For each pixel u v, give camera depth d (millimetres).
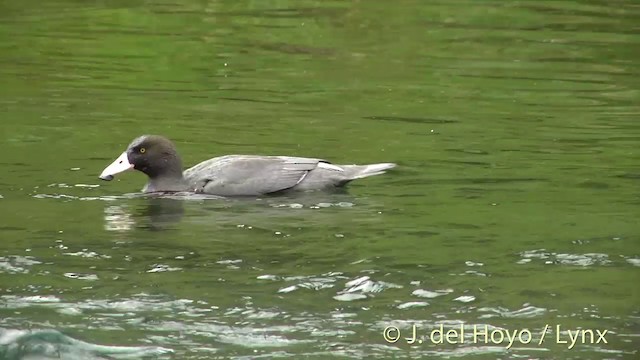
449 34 28859
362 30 29031
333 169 16969
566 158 18453
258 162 16859
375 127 20406
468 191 16656
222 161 16953
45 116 20609
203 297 12742
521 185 16953
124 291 12867
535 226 15047
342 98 22594
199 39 27734
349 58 26219
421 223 15203
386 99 22578
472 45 27766
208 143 19141
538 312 12398
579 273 13438
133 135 19516
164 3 31594
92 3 31375
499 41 28250
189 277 13281
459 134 19984
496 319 12258
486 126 20594
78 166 17703
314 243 14430
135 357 11445
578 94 23312
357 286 13039
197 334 11906
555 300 12688
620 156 18594
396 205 16016
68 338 11773
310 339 11812
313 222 15266
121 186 16938
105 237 14555
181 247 14258
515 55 26859
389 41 27984
